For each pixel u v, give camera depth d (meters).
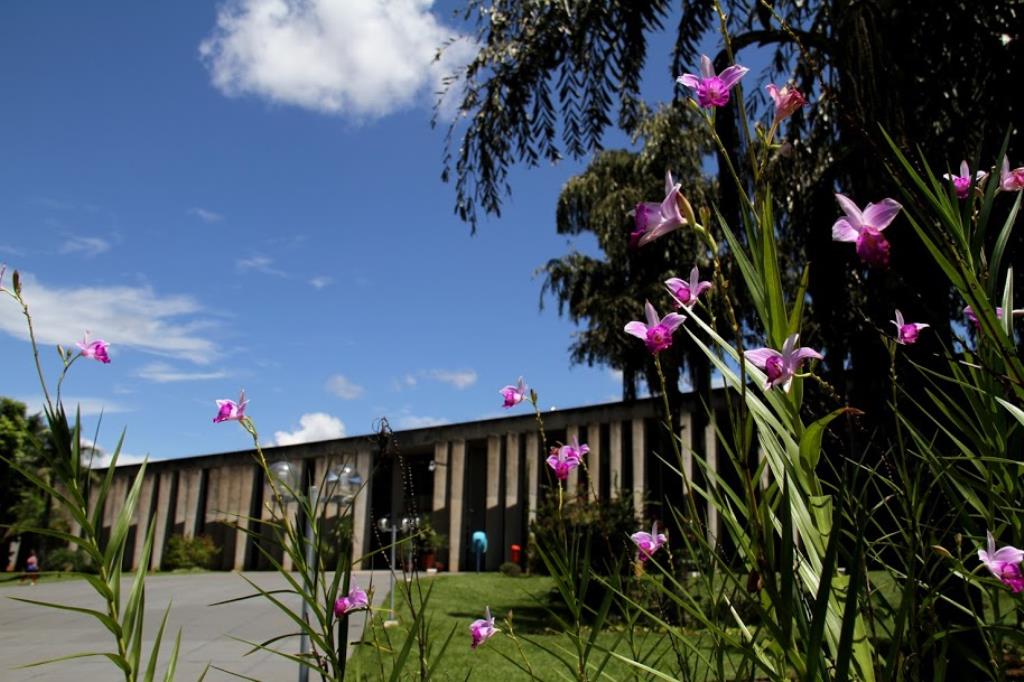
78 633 9.94
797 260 6.67
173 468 34.25
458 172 7.06
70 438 1.58
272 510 1.99
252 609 12.74
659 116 10.71
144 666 6.77
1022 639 1.21
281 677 5.99
